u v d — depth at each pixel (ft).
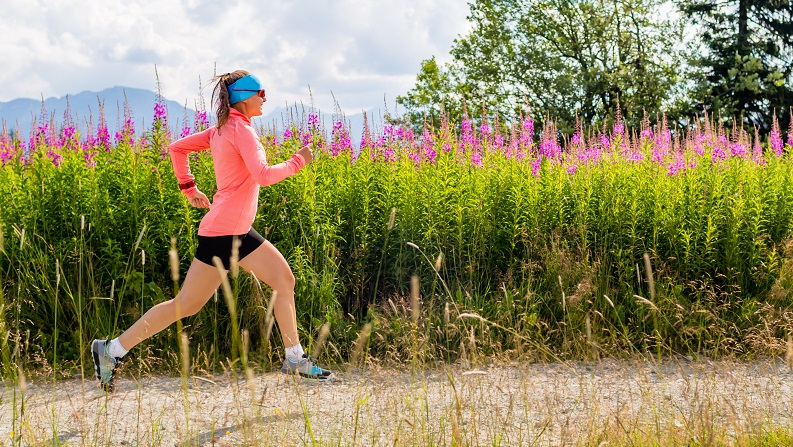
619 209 23.59
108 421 13.69
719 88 97.14
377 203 23.54
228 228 15.06
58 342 19.88
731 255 22.66
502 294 21.86
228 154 15.12
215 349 19.52
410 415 12.50
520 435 12.29
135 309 19.95
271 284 15.76
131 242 21.16
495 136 26.89
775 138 28.84
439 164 24.45
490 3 104.99
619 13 100.94
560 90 93.09
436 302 21.52
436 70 106.11
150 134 22.65
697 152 27.35
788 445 11.68
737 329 19.84
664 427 12.47
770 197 24.17
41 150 23.45
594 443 11.57
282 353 19.54
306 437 12.39
